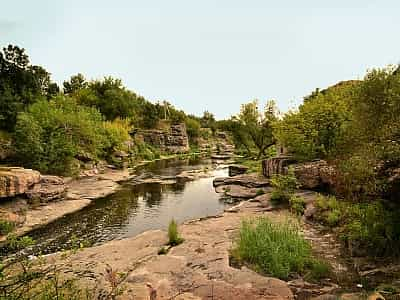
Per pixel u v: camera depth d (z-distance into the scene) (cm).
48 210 2178
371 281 862
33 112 3678
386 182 973
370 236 1043
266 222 1217
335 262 1026
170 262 1074
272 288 852
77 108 4934
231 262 1049
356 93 1212
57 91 6894
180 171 4475
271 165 2836
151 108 9125
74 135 3847
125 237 1695
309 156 2480
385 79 1116
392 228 990
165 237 1414
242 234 1180
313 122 2455
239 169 3894
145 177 3881
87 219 2041
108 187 3117
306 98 3600
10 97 3938
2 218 1745
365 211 1137
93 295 796
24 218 1934
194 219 1956
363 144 1084
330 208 1491
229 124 5694
